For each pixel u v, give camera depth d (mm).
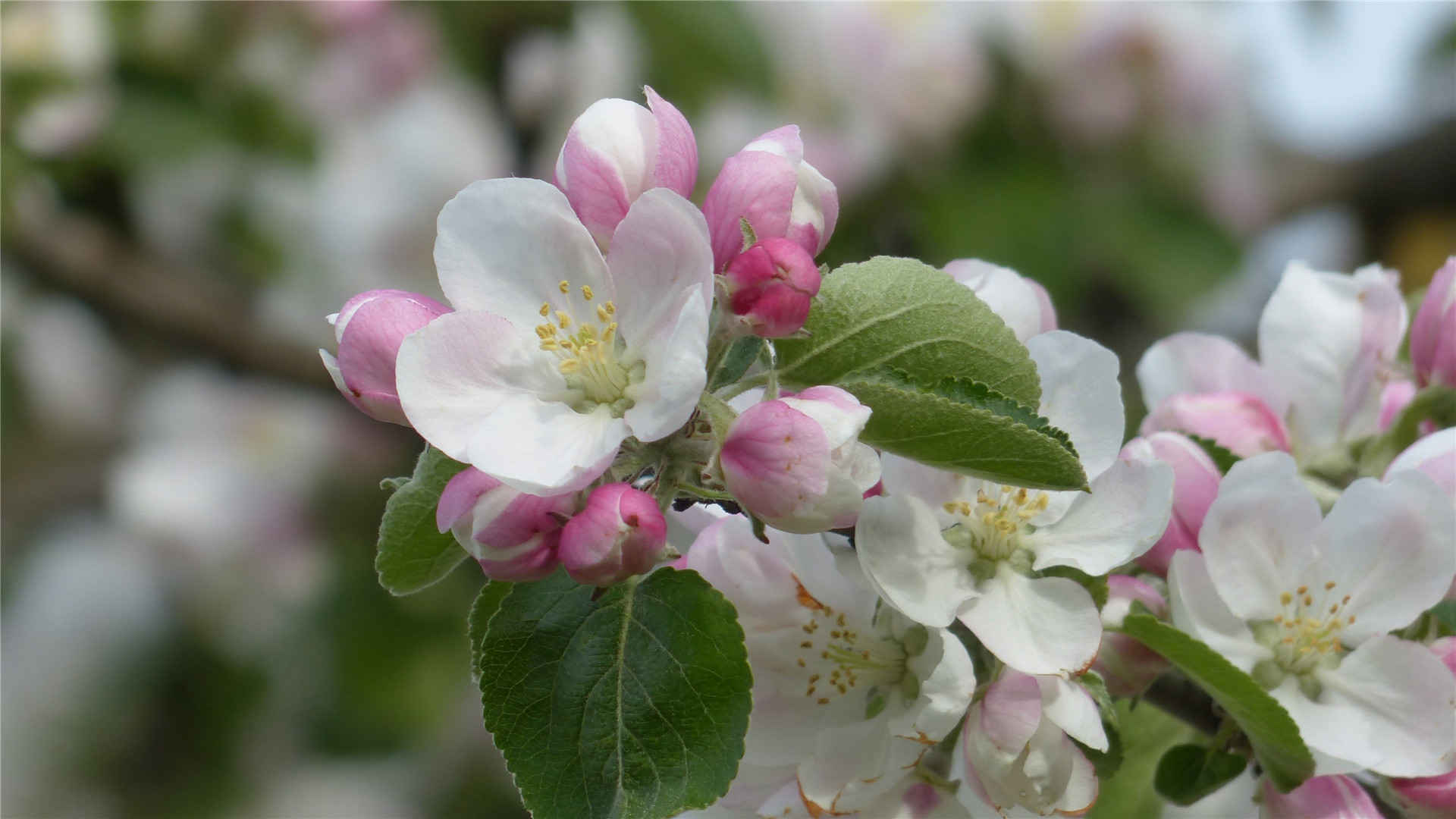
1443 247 948
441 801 948
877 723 501
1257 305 908
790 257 478
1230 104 853
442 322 480
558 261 489
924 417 483
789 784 506
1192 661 502
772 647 507
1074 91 825
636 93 892
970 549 501
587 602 486
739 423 475
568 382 484
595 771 478
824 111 840
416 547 500
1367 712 517
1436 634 531
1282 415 585
